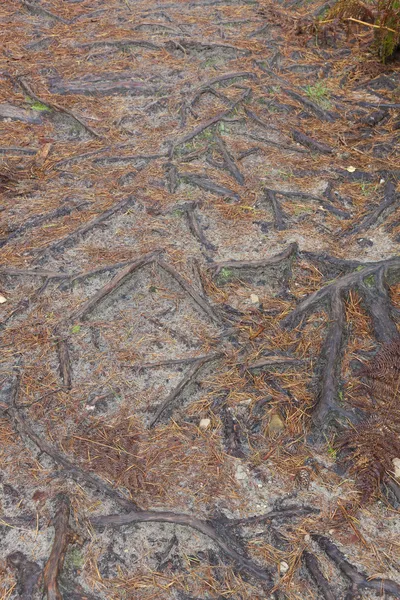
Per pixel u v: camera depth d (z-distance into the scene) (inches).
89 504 102.0
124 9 251.9
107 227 154.4
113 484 104.6
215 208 161.9
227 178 171.8
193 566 95.5
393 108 198.2
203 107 197.9
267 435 113.4
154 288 140.2
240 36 233.5
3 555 95.7
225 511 101.8
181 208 159.2
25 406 115.6
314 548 97.5
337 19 230.4
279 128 190.4
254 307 136.8
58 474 105.3
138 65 217.3
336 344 125.7
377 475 103.5
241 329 130.9
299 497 104.0
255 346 128.2
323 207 163.0
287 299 139.3
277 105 198.4
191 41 226.8
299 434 113.4
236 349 127.5
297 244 150.6
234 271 143.2
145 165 174.9
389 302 133.8
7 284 140.1
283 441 112.3
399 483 104.7
